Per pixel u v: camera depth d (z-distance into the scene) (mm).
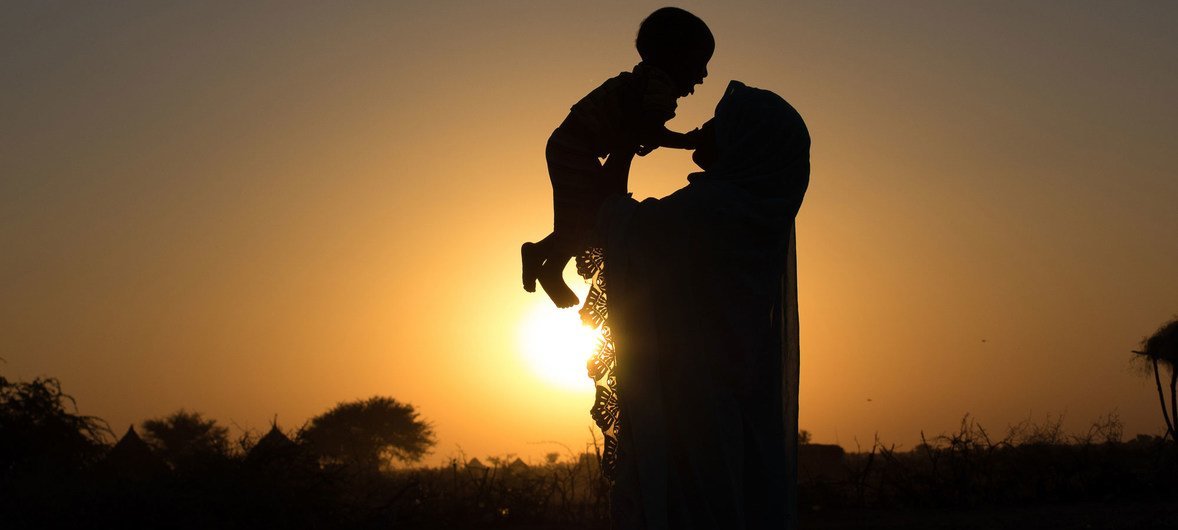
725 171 3475
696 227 3275
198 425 21297
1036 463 15305
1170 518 11297
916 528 11852
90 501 11562
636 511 3074
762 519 3297
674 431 3197
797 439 3578
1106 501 14219
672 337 3234
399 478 18672
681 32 3580
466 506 14727
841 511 14508
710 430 3176
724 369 3262
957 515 13258
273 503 12367
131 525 11406
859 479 15797
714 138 3682
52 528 11211
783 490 3357
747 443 3320
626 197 3377
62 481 12773
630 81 3482
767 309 3404
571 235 3414
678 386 3207
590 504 14906
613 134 3471
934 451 15523
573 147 3428
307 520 12836
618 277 3248
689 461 3170
